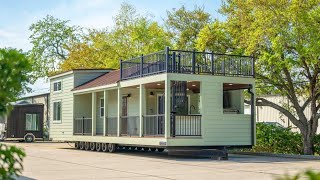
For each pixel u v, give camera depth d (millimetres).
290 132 28078
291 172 15164
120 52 47906
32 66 4844
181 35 31375
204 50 27234
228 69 23297
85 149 29641
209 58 24281
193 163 18953
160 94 27016
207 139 22328
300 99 32375
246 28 25719
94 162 19438
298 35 23188
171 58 21984
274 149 28016
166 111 21391
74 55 50344
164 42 43125
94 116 28625
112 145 26531
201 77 22359
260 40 23734
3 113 4426
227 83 23172
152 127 23016
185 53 22562
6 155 4262
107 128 27406
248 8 25547
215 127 22609
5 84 4387
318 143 26422
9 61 4379
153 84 24000
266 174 14734
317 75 25672
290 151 27734
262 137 28203
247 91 25938
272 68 25453
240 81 23359
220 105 22781
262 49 24891
